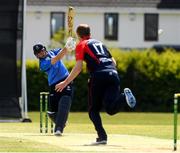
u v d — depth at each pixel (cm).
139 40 14288
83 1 14200
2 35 6656
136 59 10625
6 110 6656
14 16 6688
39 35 14112
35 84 10262
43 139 4225
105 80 3916
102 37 14225
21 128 5453
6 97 6662
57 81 4597
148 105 10706
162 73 10681
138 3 14300
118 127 5888
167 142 4184
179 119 8344
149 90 10675
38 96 10281
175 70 10700
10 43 6675
